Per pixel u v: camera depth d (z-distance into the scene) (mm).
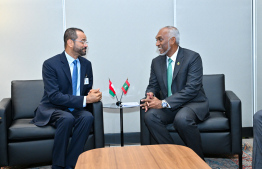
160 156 2033
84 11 4082
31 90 3570
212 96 3541
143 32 4152
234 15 4176
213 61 4211
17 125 3043
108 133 4270
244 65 4230
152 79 3516
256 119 2500
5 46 3998
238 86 4250
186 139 2945
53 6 4035
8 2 3971
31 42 4031
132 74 4191
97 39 4129
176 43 3332
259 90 4152
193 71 3211
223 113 3377
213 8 4156
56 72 3219
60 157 2906
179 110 3092
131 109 4254
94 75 4164
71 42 3262
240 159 3010
